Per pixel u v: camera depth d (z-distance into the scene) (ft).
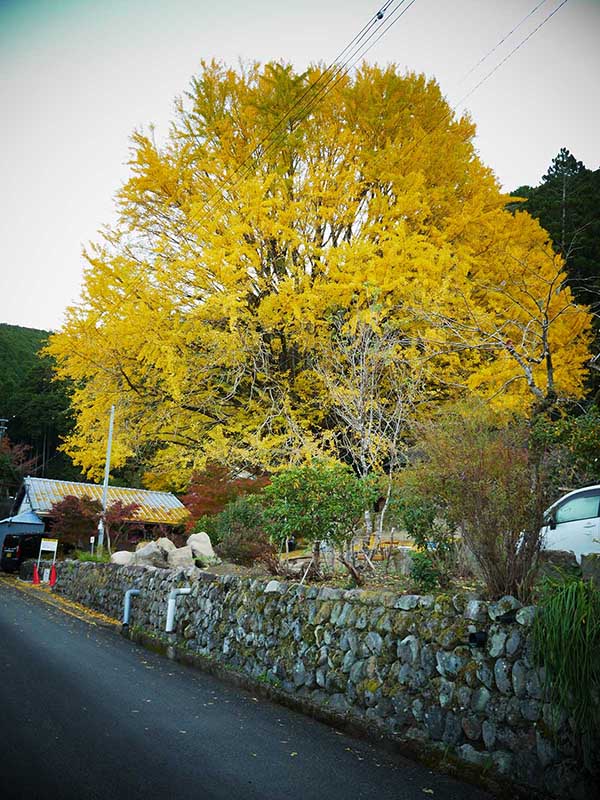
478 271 51.03
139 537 88.63
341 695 18.66
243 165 52.90
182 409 55.93
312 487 25.54
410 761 14.89
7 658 24.02
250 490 53.47
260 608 23.94
